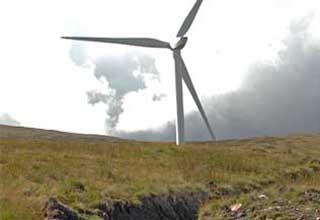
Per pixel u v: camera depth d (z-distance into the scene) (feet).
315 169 149.07
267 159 156.66
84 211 64.64
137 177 95.20
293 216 64.44
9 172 82.99
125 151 136.67
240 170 133.59
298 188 81.61
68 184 76.07
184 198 85.71
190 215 81.25
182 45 209.87
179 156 141.08
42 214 59.62
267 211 67.87
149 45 208.85
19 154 105.09
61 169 90.58
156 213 76.33
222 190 99.96
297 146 239.71
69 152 122.11
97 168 98.07
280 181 121.49
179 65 211.82
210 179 108.47
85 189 75.87
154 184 86.84
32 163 92.79
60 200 65.87
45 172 85.92
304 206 69.51
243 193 95.86
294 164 154.92
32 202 63.26
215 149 164.45
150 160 126.93
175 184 92.38
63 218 59.26
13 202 61.98
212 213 74.38
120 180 90.84
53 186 75.46
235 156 152.87
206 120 209.46
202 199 90.02
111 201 71.51
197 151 152.87
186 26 211.00
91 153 125.80
